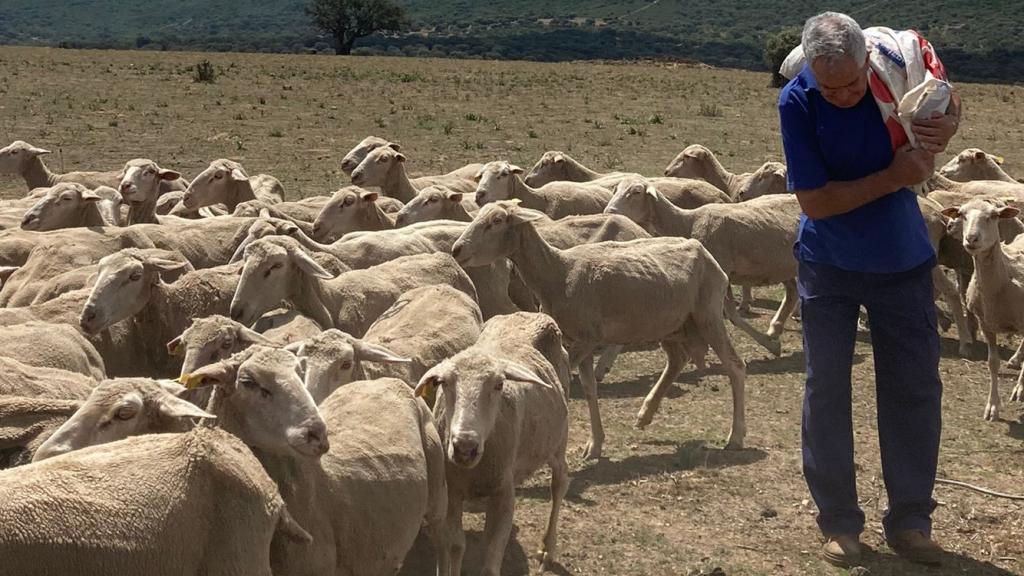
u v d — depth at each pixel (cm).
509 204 1123
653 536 831
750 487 931
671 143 3322
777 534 841
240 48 15825
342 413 705
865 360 1306
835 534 793
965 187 1689
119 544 507
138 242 1248
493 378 720
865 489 921
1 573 480
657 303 1083
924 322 783
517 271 1218
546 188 1650
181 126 3419
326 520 636
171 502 529
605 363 1234
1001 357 1371
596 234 1338
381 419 707
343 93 4812
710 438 1062
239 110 3931
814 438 795
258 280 1000
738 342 1412
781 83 6016
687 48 17275
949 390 1217
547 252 1105
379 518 664
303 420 623
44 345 882
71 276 1105
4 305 1129
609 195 1664
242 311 996
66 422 650
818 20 719
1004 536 838
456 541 766
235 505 548
